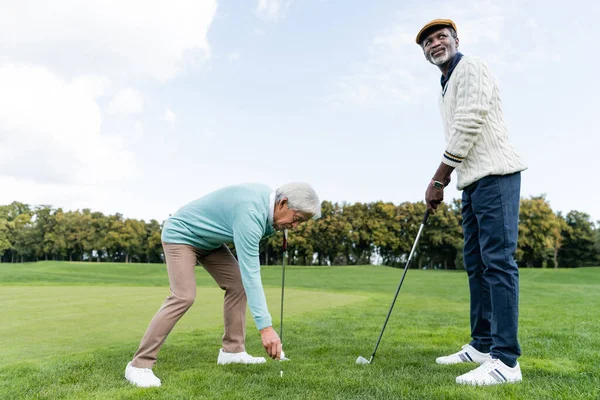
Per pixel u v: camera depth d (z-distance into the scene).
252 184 2.77
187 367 2.92
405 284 16.70
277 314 6.15
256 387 2.34
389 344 3.79
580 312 6.31
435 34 2.84
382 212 50.34
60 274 18.94
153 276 22.23
